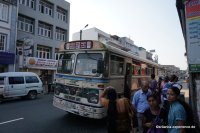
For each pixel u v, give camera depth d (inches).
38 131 277.6
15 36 907.4
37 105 490.3
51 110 425.7
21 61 955.3
